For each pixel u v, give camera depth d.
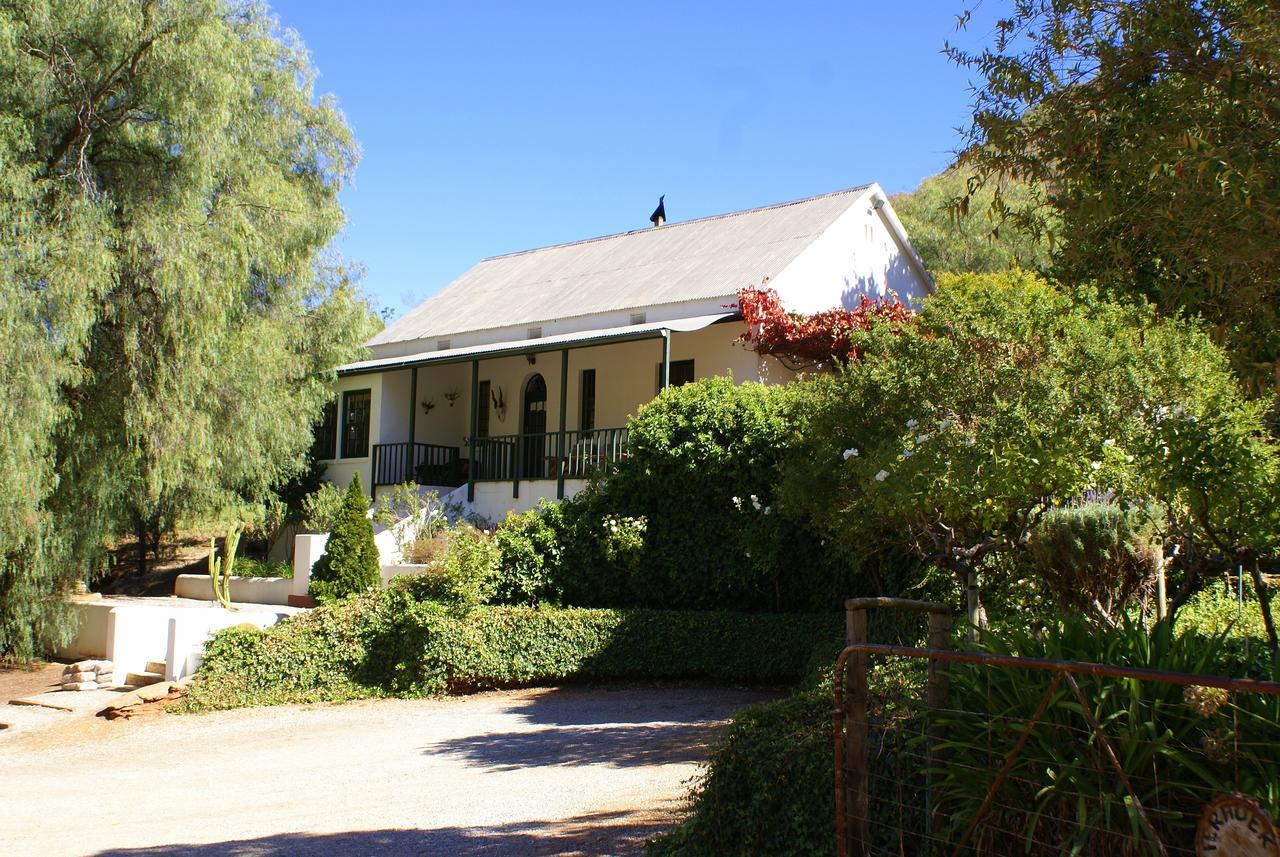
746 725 6.14
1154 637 4.38
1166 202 5.62
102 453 17.25
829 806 5.39
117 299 16.50
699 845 5.98
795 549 14.58
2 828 8.64
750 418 14.71
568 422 23.28
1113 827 3.96
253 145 19.61
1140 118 6.00
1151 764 3.99
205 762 11.42
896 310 18.22
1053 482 7.48
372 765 10.73
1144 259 6.12
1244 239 5.04
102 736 13.08
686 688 14.56
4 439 14.72
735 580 14.98
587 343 19.36
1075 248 6.21
